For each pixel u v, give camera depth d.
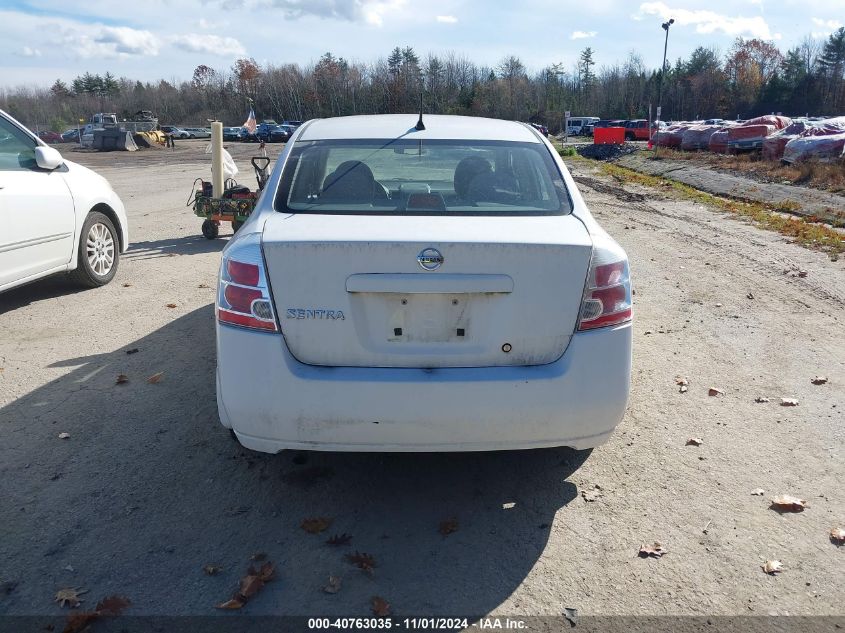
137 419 4.13
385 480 3.54
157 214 13.37
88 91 135.50
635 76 112.81
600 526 3.15
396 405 2.85
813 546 3.01
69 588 2.70
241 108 108.00
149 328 5.79
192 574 2.80
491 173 3.60
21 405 4.30
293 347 2.90
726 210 13.85
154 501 3.30
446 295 2.87
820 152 21.20
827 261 8.58
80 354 5.17
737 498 3.36
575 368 2.93
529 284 2.88
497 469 3.65
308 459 3.72
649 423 4.16
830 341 5.62
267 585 2.75
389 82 99.50
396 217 3.19
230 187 10.41
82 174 6.97
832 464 3.69
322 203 3.37
